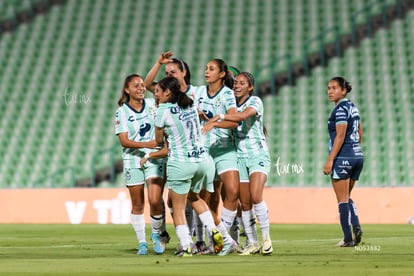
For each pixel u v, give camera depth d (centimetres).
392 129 8669
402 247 4006
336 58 9650
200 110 3675
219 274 2578
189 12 10656
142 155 3656
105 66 10188
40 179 8219
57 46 10525
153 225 3681
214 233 3459
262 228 3569
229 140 3628
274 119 9088
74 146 9281
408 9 9912
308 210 7044
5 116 9731
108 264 3003
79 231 5944
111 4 10906
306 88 9400
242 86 3675
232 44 10169
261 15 10462
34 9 11025
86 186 8950
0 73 10262
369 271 2686
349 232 4069
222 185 3916
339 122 4006
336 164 4034
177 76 3675
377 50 9625
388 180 8288
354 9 10156
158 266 2906
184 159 3403
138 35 10500
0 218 7631
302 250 3831
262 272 2652
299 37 10050
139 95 3653
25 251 3856
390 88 9125
